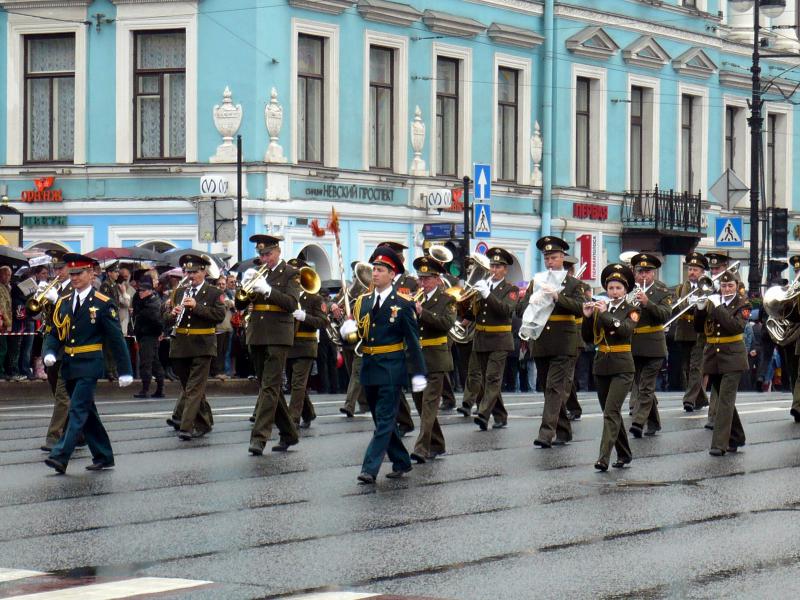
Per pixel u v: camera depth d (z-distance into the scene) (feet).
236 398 139.33
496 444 96.99
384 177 192.03
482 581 54.80
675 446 96.99
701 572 56.44
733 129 256.32
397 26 194.59
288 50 180.86
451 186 201.46
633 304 85.76
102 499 73.67
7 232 155.43
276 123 178.70
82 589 53.42
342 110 187.62
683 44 240.32
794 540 63.10
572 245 220.02
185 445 96.22
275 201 178.19
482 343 106.11
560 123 218.18
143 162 181.27
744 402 138.31
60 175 183.21
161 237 180.24
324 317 103.50
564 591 53.21
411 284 79.71
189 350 99.50
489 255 106.93
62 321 83.20
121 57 180.96
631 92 231.50
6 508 71.00
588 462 88.22
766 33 258.16
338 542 62.34
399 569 56.90
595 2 222.89
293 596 52.34
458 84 204.54
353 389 116.67
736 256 252.83
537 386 161.89
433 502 72.79
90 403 83.46
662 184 236.63
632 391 108.06
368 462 79.00
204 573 56.24
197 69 179.42
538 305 94.99
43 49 185.16
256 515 68.95
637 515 69.15
